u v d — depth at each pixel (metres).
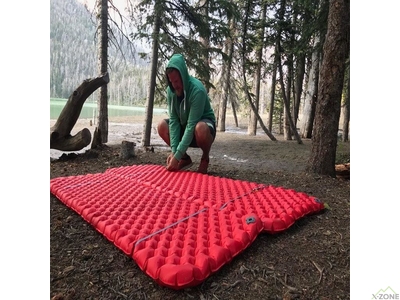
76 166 3.86
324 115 3.62
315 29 6.16
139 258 1.43
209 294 1.29
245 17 8.20
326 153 3.65
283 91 8.20
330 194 2.88
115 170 3.32
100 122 6.27
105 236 1.73
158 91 6.77
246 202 2.25
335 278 1.44
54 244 1.66
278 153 6.28
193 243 1.57
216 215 2.02
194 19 6.59
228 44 9.31
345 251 1.70
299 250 1.70
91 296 1.26
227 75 9.94
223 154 6.03
